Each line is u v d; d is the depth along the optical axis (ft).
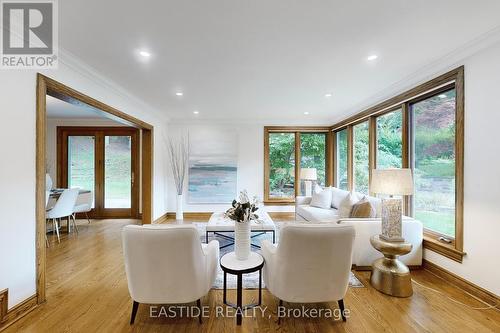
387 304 7.26
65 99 8.89
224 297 7.23
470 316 6.66
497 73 6.97
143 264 5.95
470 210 7.79
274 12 5.90
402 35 6.97
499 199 6.95
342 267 6.17
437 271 8.95
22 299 6.57
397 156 12.12
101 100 10.51
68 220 14.76
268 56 8.25
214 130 19.24
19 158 6.49
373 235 9.52
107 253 11.36
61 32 6.68
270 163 19.72
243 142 19.35
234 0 5.45
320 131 19.33
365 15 6.04
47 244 12.68
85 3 5.50
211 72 9.60
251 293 7.96
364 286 8.31
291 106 15.06
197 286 6.26
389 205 8.26
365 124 15.20
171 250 5.87
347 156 16.78
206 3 5.55
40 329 6.11
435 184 9.73
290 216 18.98
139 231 5.79
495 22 6.35
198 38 7.07
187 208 19.26
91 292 7.91
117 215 19.21
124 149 19.21
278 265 6.28
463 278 7.99
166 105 14.85
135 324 6.35
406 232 9.50
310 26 6.50
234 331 6.11
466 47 7.57
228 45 7.49
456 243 8.26
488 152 7.23
